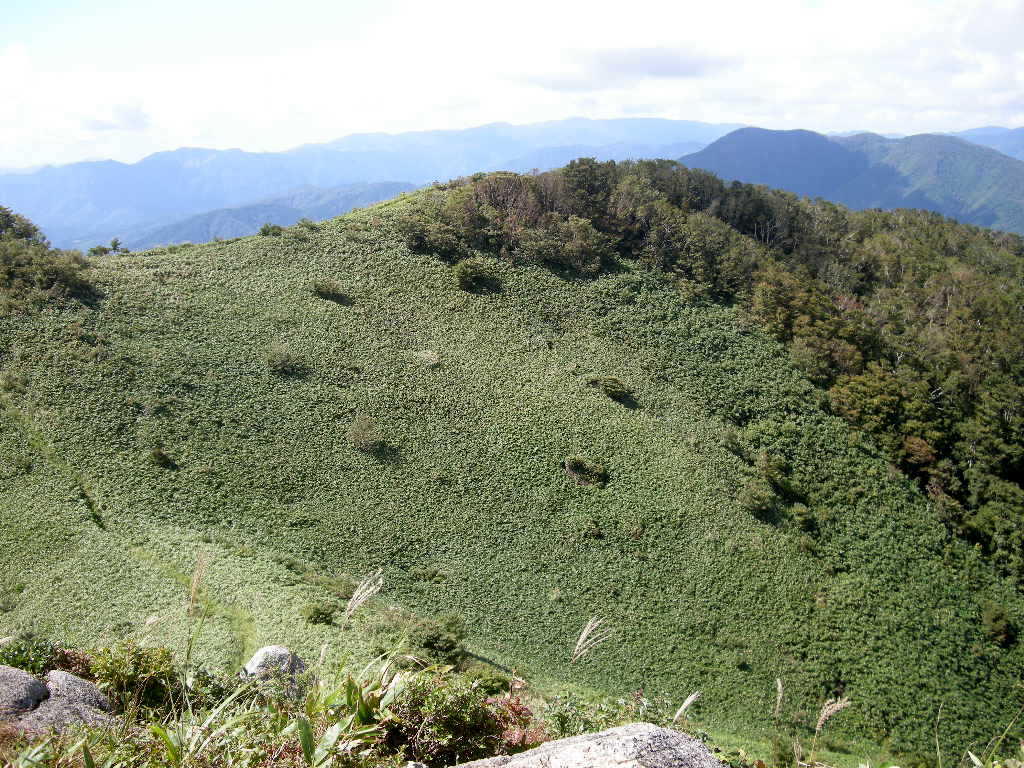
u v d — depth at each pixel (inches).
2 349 1884.8
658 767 185.8
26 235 2635.3
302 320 2357.3
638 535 1781.5
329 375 2122.3
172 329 2145.7
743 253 2994.6
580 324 2640.3
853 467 2169.0
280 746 217.5
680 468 2017.7
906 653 1584.6
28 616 1104.2
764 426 2274.9
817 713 1398.9
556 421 2122.3
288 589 1299.2
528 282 2790.4
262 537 1540.4
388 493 1772.9
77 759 209.5
